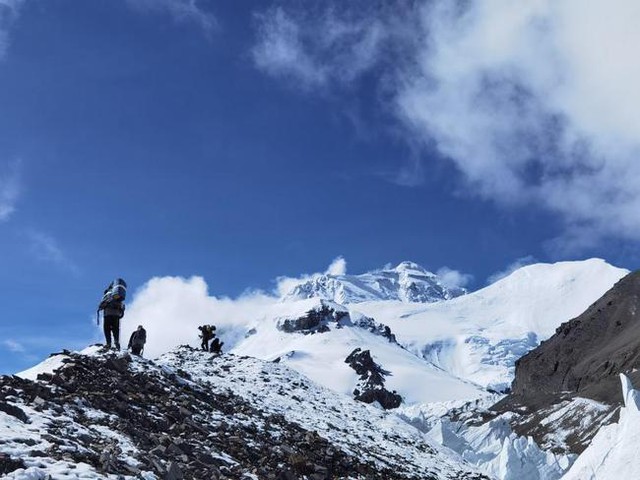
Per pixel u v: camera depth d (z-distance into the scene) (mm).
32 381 18844
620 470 17141
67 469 12375
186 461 16562
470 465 37906
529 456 58688
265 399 33719
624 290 175375
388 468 28125
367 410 40312
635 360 126562
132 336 30422
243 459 20000
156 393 23812
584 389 125562
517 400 142500
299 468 21547
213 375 36500
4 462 11812
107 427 17094
